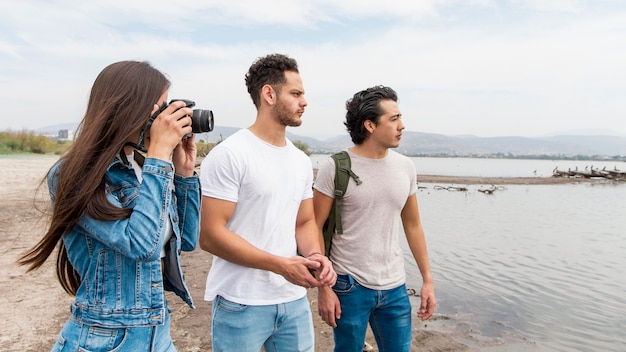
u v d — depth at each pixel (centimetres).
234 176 231
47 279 563
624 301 721
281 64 239
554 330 574
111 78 164
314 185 302
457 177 4766
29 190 1371
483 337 522
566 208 2339
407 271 837
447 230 1474
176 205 196
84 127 161
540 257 1086
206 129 185
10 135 3622
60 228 156
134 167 177
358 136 299
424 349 470
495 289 762
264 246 241
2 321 436
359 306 294
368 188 292
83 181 154
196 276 633
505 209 2202
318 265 230
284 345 250
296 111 242
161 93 171
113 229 155
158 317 168
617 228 1647
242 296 235
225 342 238
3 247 701
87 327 162
